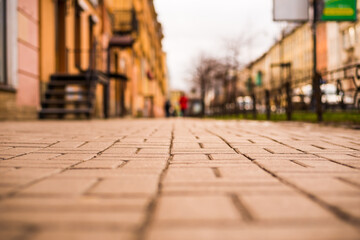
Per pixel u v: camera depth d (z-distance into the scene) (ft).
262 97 47.06
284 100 37.27
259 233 3.76
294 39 174.19
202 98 119.75
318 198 5.33
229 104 65.57
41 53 37.78
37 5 37.11
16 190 5.83
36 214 4.48
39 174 7.27
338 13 40.93
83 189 5.92
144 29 122.31
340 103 26.86
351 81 25.02
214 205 4.94
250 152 10.88
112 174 7.34
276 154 10.46
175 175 7.25
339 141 14.48
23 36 33.78
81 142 13.52
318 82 29.43
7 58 31.09
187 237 3.64
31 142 13.38
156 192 5.74
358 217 4.36
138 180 6.70
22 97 33.71
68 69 44.96
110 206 4.88
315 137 16.33
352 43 116.06
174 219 4.29
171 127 25.43
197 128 24.13
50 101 38.09
